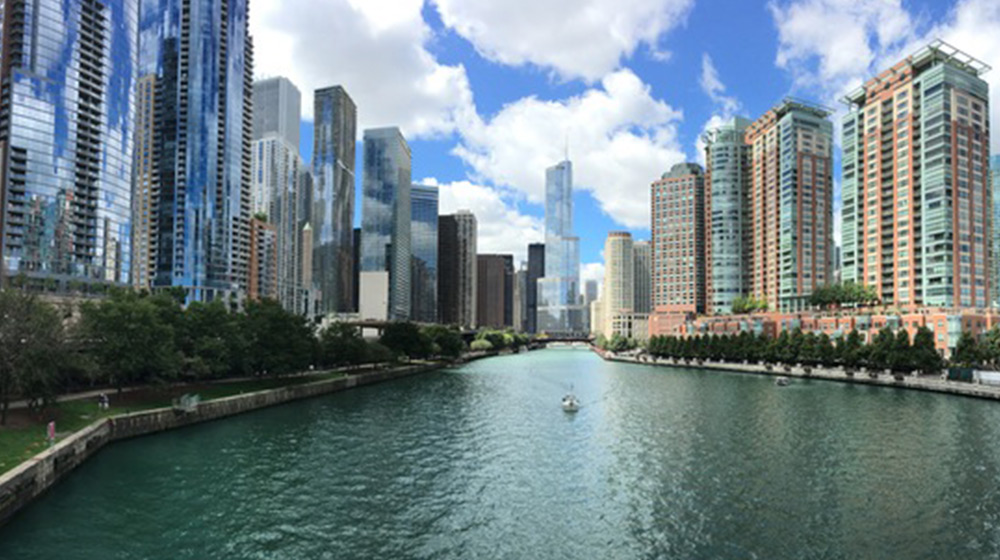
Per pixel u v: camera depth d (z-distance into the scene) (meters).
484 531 42.53
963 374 128.62
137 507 46.31
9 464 46.44
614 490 52.59
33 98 162.12
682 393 127.94
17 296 64.25
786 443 71.94
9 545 38.44
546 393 128.75
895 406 102.56
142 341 80.38
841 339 165.62
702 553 38.84
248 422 84.19
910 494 50.94
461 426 84.69
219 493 50.31
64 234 167.75
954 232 187.25
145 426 72.31
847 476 56.69
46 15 165.00
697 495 51.06
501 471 58.94
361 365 179.12
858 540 40.81
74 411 70.25
